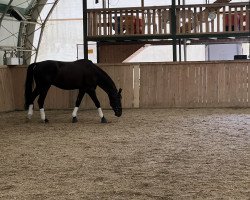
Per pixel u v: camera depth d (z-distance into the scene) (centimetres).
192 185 481
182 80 1490
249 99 1455
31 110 1148
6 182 510
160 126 997
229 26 1483
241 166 570
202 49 2323
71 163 610
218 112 1309
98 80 1082
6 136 887
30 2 1923
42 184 497
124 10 1526
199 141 778
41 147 747
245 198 428
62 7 2286
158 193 453
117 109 1083
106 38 1534
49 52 2311
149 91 1506
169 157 640
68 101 1522
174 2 1503
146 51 2369
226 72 1466
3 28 1820
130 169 566
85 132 920
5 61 1638
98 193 456
